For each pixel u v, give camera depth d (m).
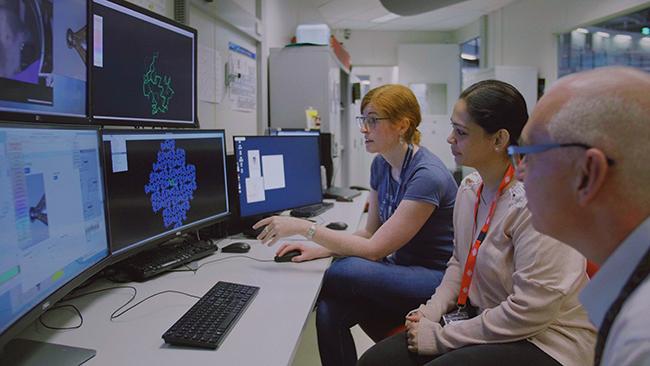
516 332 1.02
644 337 0.47
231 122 2.86
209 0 2.39
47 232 0.87
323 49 3.63
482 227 1.22
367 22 7.34
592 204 0.56
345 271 1.49
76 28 1.18
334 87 4.10
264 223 1.57
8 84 0.95
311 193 2.31
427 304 1.34
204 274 1.38
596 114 0.54
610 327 0.53
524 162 0.65
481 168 1.24
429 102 7.82
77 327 1.00
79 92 1.21
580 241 0.60
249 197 1.95
